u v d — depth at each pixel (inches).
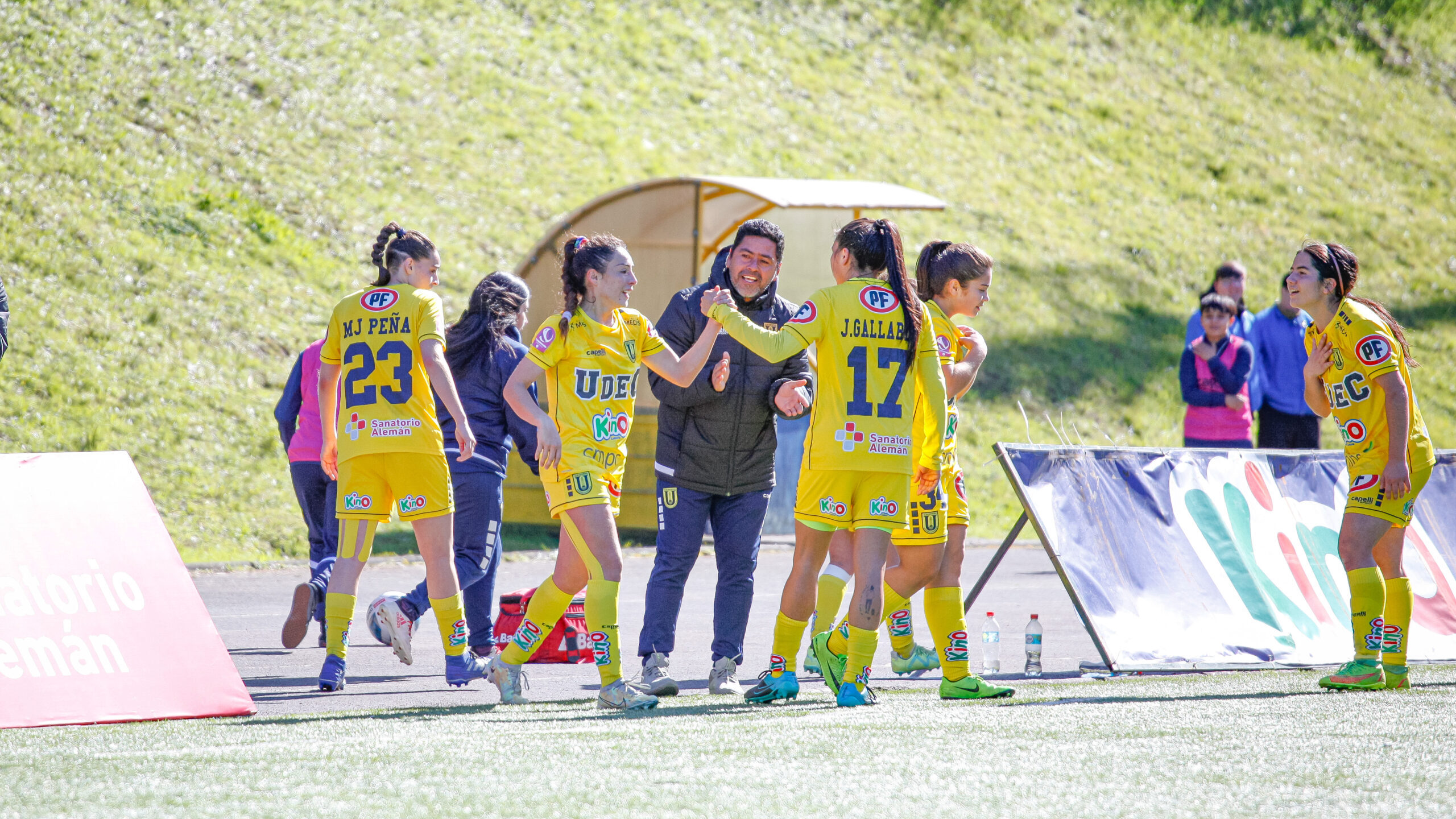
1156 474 986.7
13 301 1998.0
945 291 827.4
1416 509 1058.7
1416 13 4940.9
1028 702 747.4
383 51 3004.4
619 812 462.0
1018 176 3427.7
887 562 889.5
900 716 675.4
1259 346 1587.1
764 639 1152.8
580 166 2891.2
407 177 2672.2
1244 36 4530.0
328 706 775.1
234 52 2785.4
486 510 955.3
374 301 819.4
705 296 733.3
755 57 3516.2
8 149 2287.2
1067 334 2874.0
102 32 2662.4
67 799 482.9
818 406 731.4
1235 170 3804.1
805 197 1728.6
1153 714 679.7
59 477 730.2
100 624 703.7
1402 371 831.1
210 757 560.1
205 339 2100.1
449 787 500.4
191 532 1708.9
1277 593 975.0
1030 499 925.8
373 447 814.5
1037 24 4146.2
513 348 960.9
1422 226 3811.5
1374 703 730.2
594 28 3410.4
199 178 2432.3
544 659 995.3
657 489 853.8
